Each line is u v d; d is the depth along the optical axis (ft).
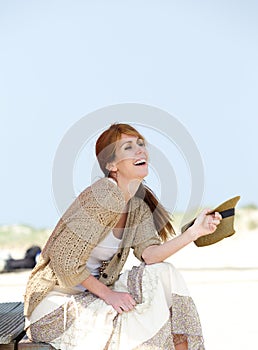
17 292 32.40
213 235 15.17
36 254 43.60
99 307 13.99
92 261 14.98
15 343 14.21
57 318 14.25
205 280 36.94
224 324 24.44
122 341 13.70
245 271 40.86
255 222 73.31
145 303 13.87
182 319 14.16
